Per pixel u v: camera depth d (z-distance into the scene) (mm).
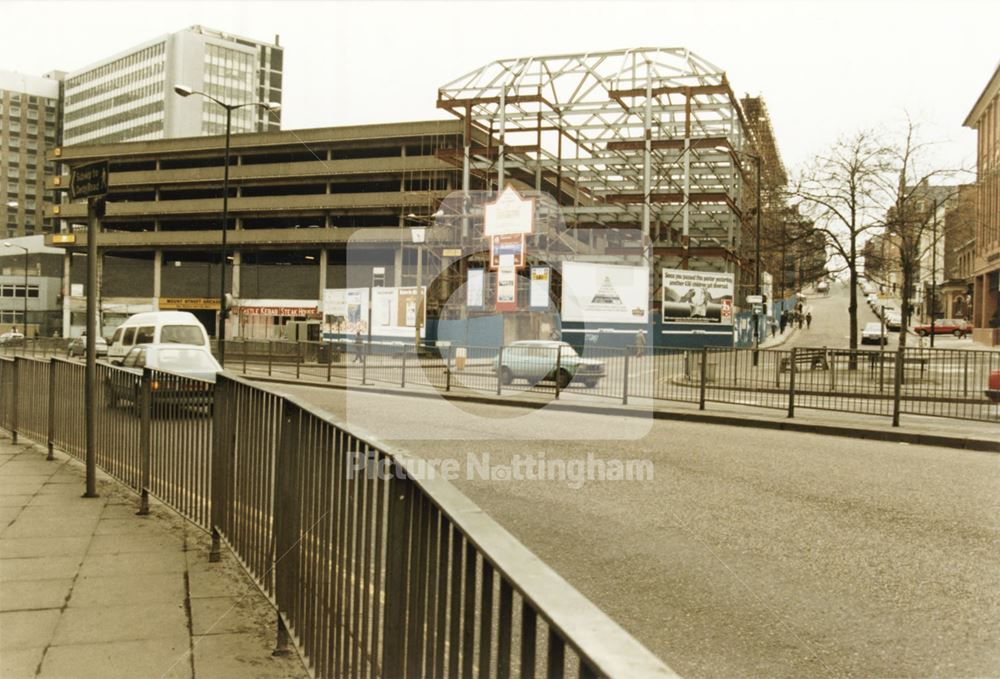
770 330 55844
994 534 6156
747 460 9688
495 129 53250
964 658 3797
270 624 4152
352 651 3002
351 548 3082
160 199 75875
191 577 4879
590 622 1272
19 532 5898
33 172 141250
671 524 6359
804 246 29484
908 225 28078
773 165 60812
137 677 3445
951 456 10516
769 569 5203
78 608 4285
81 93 132750
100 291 73500
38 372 9719
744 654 3826
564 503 7074
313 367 30328
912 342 54500
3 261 95750
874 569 5219
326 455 3432
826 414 14664
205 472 5555
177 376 6141
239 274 68562
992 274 56312
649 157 44938
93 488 7207
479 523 1915
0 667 3514
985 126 63875
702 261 51281
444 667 2094
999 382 13250
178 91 30391
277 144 68688
